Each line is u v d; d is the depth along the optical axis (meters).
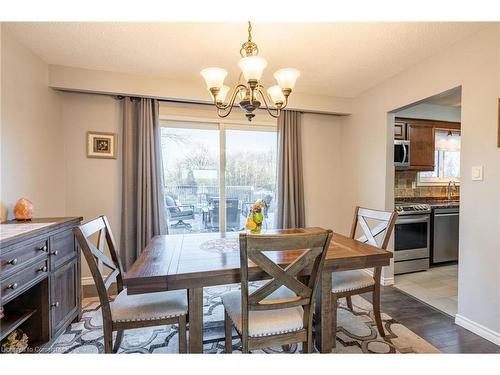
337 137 3.86
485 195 1.96
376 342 1.89
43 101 2.49
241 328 1.37
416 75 2.58
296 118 3.54
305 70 2.71
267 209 3.58
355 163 3.54
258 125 3.49
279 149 3.47
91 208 2.95
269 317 1.42
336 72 2.76
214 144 3.38
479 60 2.00
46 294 1.79
